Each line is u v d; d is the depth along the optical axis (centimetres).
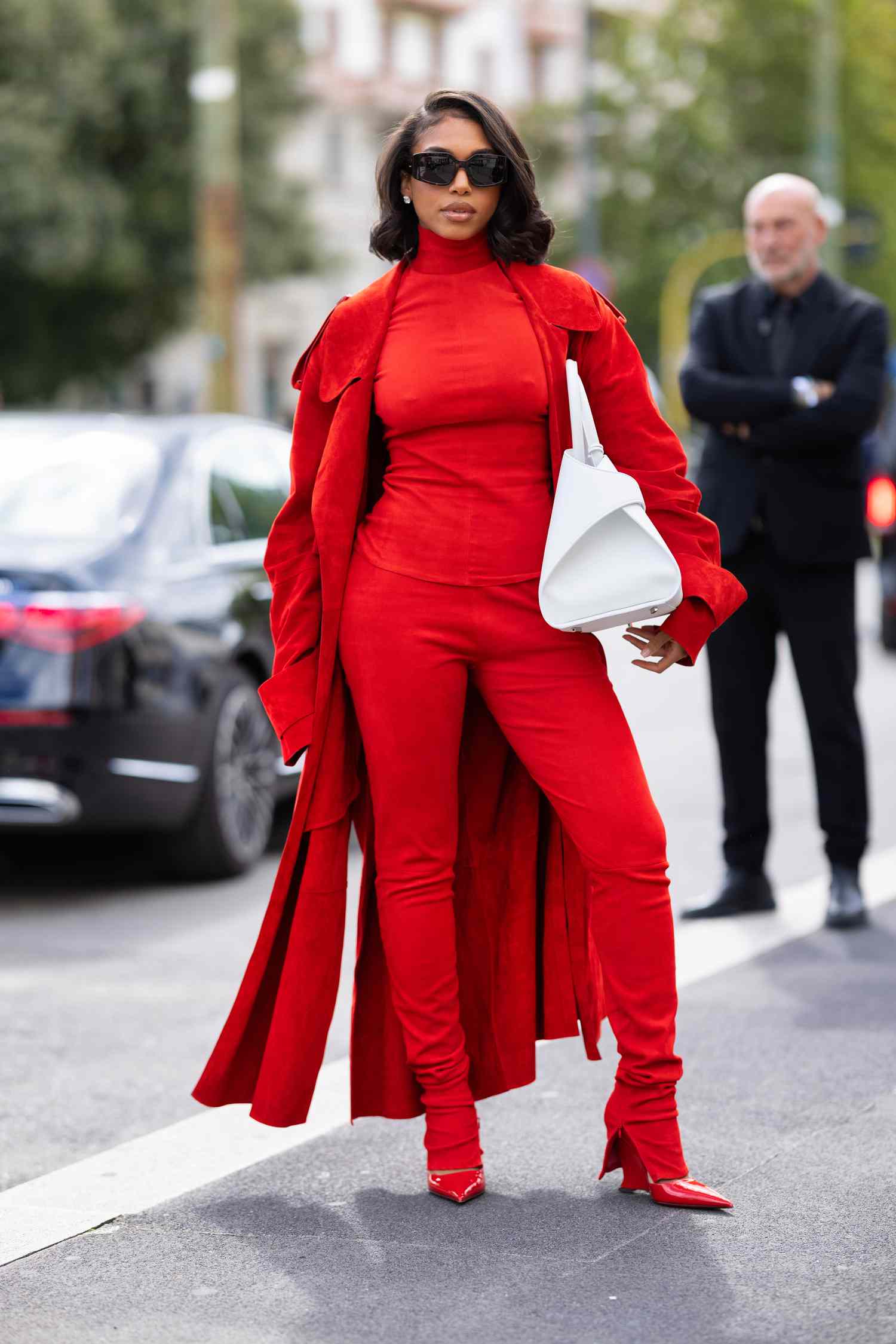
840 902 1288
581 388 772
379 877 807
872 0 10544
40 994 1202
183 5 6494
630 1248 745
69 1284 724
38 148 6194
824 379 1248
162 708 1460
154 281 6619
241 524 1644
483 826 823
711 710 1321
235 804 1564
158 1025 1123
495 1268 729
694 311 1298
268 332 9975
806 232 1250
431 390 768
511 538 776
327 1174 842
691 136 10438
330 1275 727
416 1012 805
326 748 805
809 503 1245
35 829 1453
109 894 1525
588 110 6569
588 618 752
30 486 1519
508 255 782
